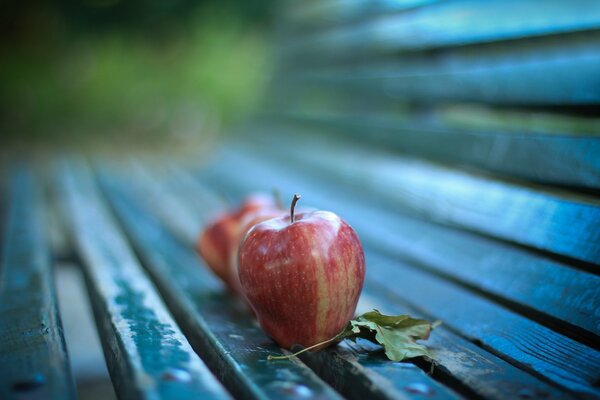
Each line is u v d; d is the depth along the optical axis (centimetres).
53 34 281
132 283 52
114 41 282
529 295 48
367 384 35
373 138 99
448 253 61
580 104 62
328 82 127
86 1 278
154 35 281
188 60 273
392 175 86
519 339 43
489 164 68
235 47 264
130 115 268
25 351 36
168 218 90
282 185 105
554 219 53
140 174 137
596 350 40
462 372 37
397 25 100
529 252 54
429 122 98
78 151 188
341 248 39
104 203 100
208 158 159
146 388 31
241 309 50
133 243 77
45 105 265
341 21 124
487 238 60
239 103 251
